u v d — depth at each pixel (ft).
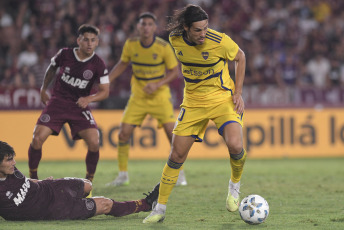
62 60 80.28
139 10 192.34
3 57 174.09
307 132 155.94
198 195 86.79
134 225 60.44
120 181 98.78
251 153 152.76
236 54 65.05
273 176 113.19
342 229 59.26
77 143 146.72
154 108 98.63
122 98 149.28
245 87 160.66
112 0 190.39
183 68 64.90
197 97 64.59
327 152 156.87
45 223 59.88
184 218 66.59
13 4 189.98
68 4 187.11
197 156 150.51
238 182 68.13
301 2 214.07
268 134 153.89
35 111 146.41
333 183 102.32
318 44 194.08
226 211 72.23
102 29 179.01
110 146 147.33
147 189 93.30
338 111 157.79
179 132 63.77
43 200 60.85
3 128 144.77
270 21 204.54
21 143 145.48
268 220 65.10
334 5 215.31
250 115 153.17
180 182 98.58
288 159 149.69
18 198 59.47
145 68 97.66
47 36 179.93
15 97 146.00
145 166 131.44
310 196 85.97
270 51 193.06
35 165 80.79
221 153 151.43
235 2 207.51
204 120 64.75
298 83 182.39
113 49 173.78
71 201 61.72
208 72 63.93
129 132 98.17
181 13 60.39
